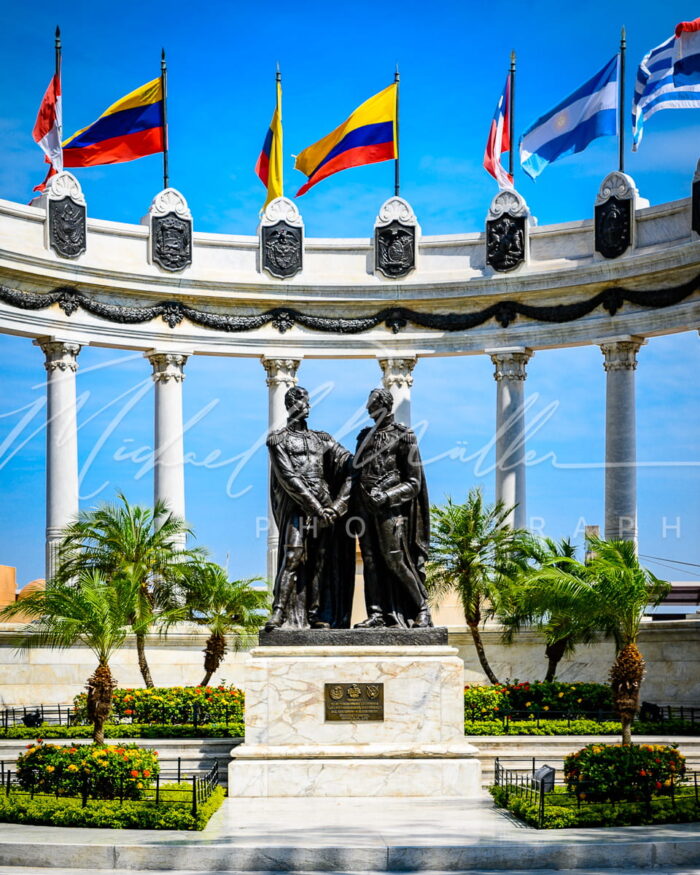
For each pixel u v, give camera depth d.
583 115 54.12
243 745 28.70
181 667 48.72
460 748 28.53
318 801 27.62
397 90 56.91
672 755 27.38
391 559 29.94
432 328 56.44
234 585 45.16
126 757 27.55
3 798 26.52
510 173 57.19
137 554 43.88
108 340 53.91
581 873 22.09
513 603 45.38
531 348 55.47
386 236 56.91
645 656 48.12
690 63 51.25
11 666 46.16
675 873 22.05
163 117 56.12
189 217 55.56
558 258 55.69
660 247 52.78
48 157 54.56
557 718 40.81
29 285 52.25
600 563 35.47
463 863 22.28
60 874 22.11
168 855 22.34
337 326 56.50
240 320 55.84
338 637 29.25
